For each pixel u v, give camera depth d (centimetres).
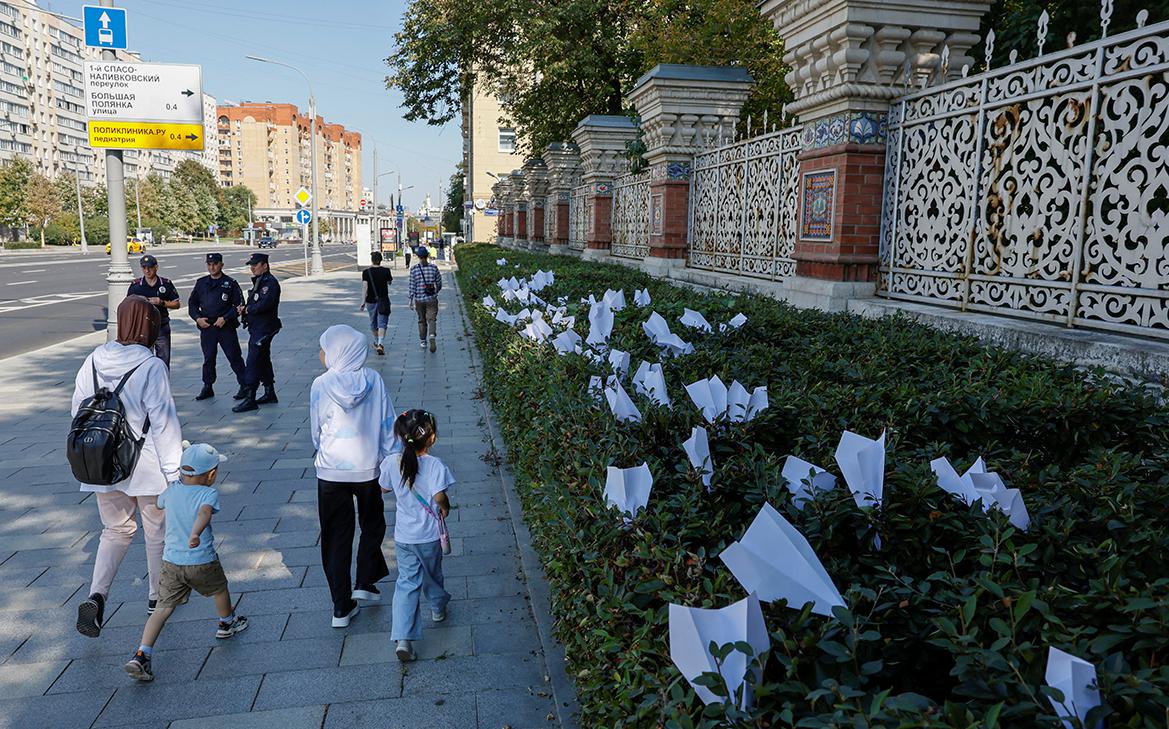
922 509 219
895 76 649
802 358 460
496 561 452
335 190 19188
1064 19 670
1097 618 168
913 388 357
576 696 289
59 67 10550
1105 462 263
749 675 148
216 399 870
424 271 1194
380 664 346
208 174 12625
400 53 1922
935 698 175
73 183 8425
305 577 432
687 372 423
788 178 827
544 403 385
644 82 1117
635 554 207
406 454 350
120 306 364
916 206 626
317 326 1498
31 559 450
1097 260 465
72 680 331
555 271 1076
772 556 169
